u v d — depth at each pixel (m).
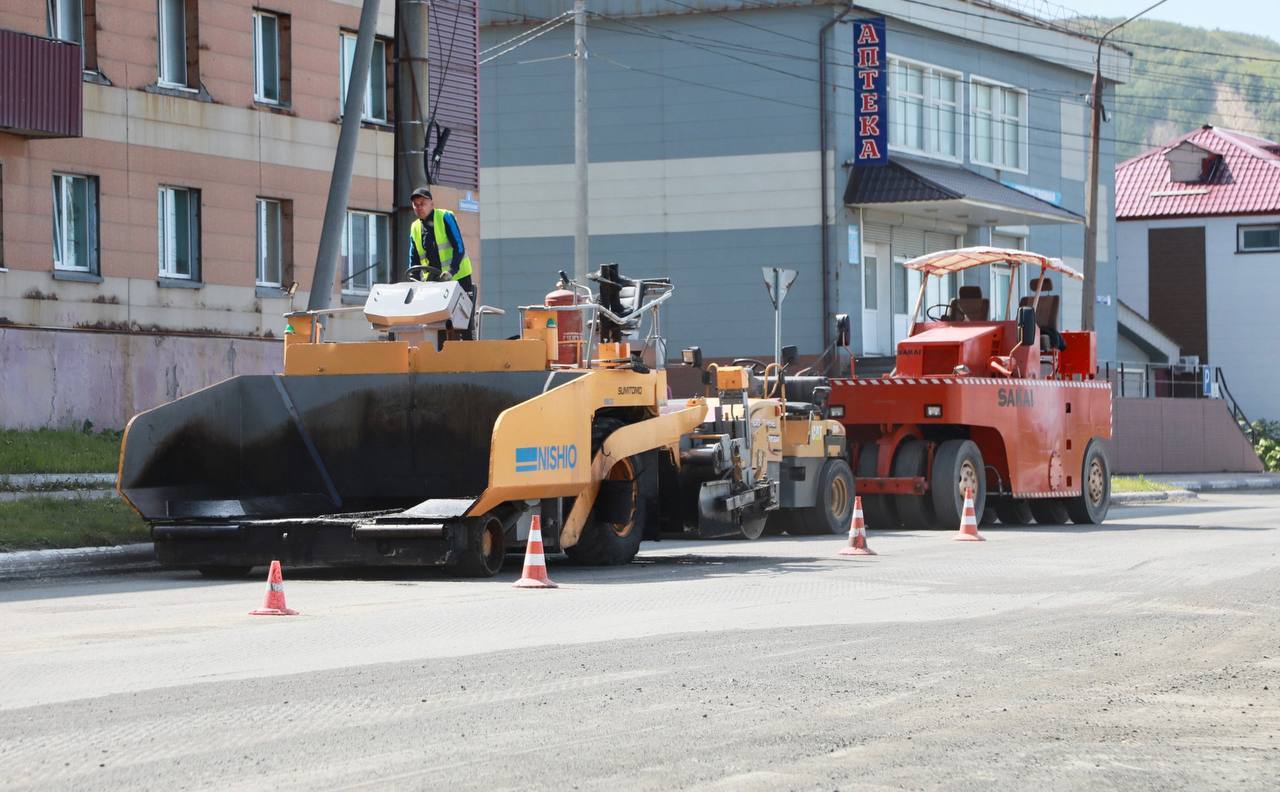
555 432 14.35
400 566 14.70
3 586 13.62
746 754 6.67
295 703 7.68
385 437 15.30
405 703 7.71
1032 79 46.53
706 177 38.62
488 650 9.43
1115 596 12.62
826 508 20.72
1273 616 11.33
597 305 15.55
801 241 38.28
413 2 23.38
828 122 38.12
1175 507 30.36
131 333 25.91
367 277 30.84
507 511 14.34
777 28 38.31
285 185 28.69
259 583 13.73
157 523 14.41
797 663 9.05
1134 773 6.45
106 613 11.32
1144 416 47.44
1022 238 46.62
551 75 39.16
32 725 7.12
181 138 26.77
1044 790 6.14
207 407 15.28
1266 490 41.97
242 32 27.86
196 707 7.56
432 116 31.88
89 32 25.48
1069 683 8.52
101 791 5.94
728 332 38.59
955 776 6.34
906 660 9.21
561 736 6.99
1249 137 67.94
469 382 15.12
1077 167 49.09
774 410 19.58
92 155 25.34
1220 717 7.64
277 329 28.59
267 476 15.55
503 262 39.44
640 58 38.88
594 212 39.03
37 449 22.31
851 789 6.09
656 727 7.21
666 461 16.69
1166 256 62.28
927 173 39.44
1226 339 61.47
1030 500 24.59
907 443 22.22
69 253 25.27
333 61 29.70
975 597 12.54
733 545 18.73
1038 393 23.48
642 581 13.84
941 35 42.38
